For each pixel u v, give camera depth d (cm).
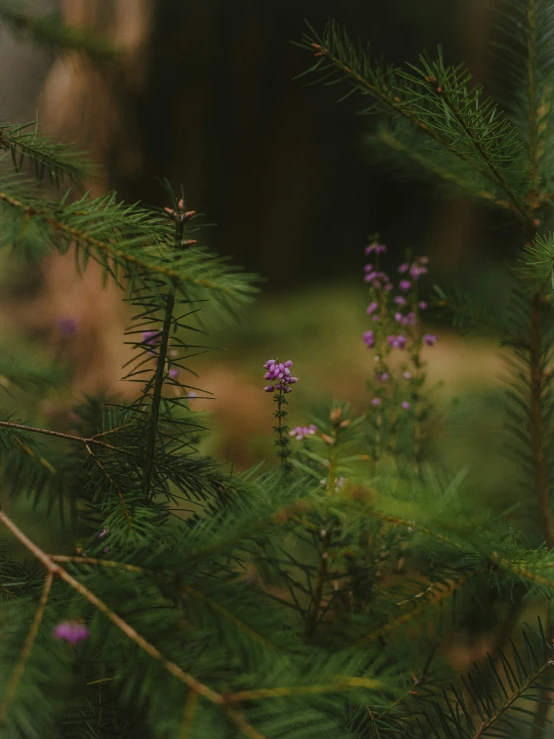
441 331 348
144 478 82
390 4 500
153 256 75
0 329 326
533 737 93
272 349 381
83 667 83
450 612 81
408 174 104
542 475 100
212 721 68
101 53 124
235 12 480
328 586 91
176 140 474
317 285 580
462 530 76
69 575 74
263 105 535
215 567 77
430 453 111
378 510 77
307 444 87
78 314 322
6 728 66
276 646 72
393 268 605
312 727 70
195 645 72
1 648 71
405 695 82
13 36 122
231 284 74
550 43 96
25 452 90
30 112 344
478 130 86
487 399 121
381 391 110
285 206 589
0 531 104
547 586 78
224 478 84
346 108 565
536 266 86
